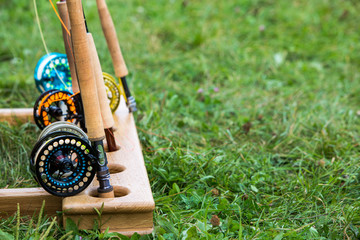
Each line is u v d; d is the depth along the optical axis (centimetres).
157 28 489
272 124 310
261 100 353
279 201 218
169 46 454
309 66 417
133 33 464
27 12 505
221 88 374
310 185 229
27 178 228
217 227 189
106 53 384
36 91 333
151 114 297
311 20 521
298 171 255
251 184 229
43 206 170
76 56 165
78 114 218
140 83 368
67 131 180
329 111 327
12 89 341
